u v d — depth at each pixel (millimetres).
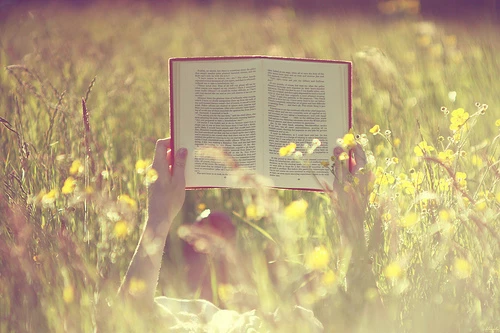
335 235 2326
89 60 5598
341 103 2172
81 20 8578
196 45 6918
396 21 7699
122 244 2195
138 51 6637
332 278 1779
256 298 1835
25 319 1856
